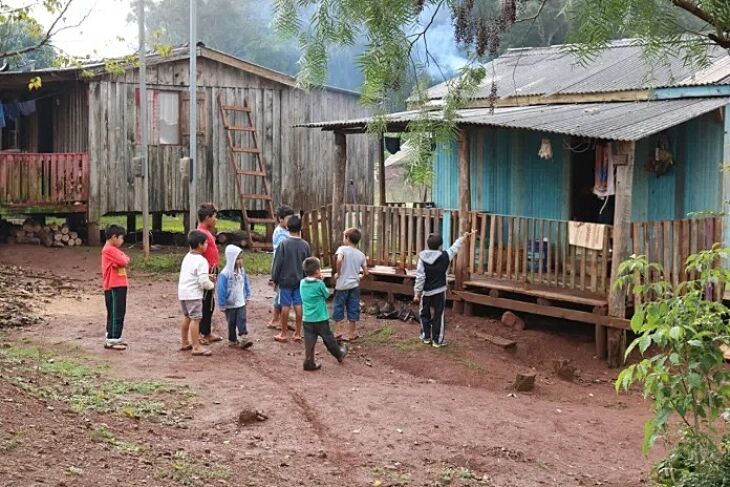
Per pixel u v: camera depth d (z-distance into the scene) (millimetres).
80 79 18750
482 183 15461
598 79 14328
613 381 10266
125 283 9836
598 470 6957
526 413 8484
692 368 5359
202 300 9812
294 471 6195
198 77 20281
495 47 3973
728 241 12094
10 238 18844
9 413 6062
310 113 22109
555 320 12461
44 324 11148
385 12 3844
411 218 12828
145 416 7055
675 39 4059
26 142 21391
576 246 11375
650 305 5492
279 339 10664
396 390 8844
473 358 10438
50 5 9383
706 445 5910
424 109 4141
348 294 10914
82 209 19094
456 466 6688
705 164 12602
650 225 10695
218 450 6438
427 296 10703
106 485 5109
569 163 14008
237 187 20844
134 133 19625
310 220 13641
